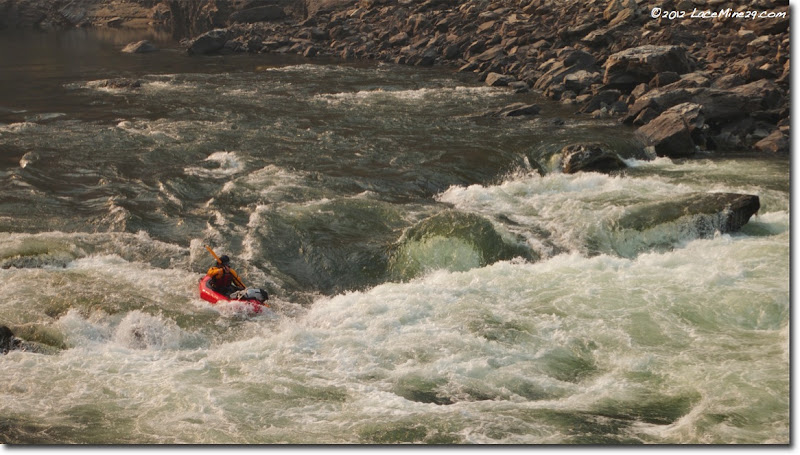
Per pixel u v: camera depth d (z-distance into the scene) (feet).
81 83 151.23
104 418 42.01
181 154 94.99
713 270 60.70
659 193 82.02
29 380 46.62
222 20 250.16
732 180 86.79
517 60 162.20
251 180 84.79
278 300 60.80
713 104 109.70
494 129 109.29
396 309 56.59
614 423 41.47
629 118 113.29
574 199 81.25
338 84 150.71
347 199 79.25
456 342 51.21
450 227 67.51
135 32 286.66
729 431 39.91
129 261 66.03
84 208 77.15
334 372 47.83
